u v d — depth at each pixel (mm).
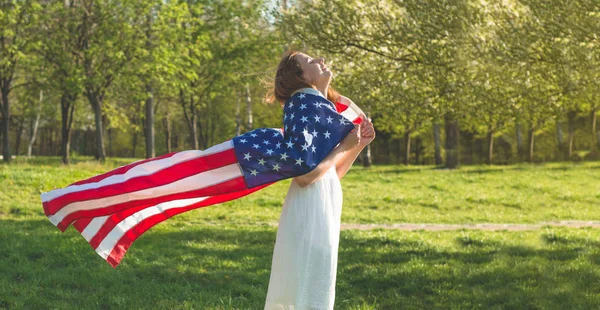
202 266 9430
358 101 15562
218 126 61438
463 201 23797
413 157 70312
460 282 8891
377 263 10141
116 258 3879
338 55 15633
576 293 8156
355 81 15367
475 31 13375
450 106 15305
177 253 10344
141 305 7090
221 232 13273
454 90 14352
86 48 33594
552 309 7512
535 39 12695
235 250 11039
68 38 32969
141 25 33906
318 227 3623
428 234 14445
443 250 11469
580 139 60812
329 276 3656
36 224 13117
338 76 15641
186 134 69438
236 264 9688
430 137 64938
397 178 30672
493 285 8703
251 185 3463
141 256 9797
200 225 14961
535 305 7680
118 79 33219
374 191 25359
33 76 34344
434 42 13672
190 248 11008
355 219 18375
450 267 9789
